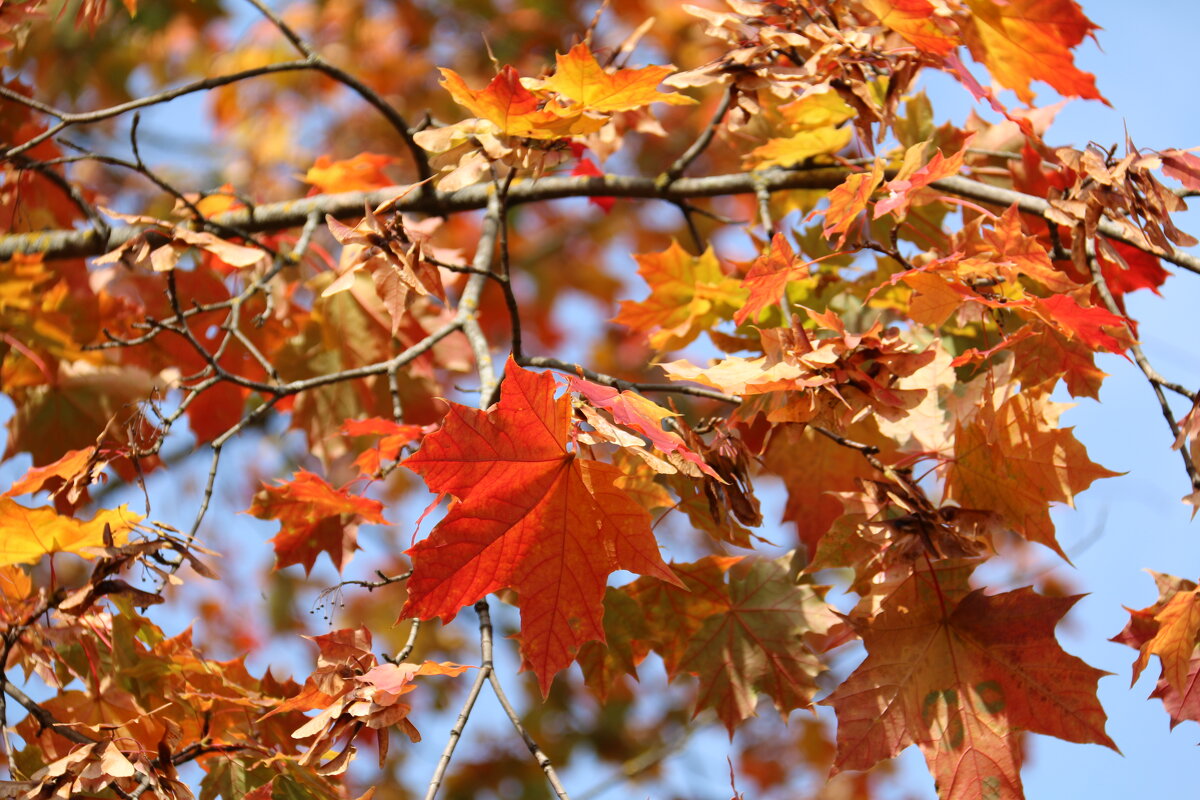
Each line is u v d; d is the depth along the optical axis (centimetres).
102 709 163
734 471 158
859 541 158
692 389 160
